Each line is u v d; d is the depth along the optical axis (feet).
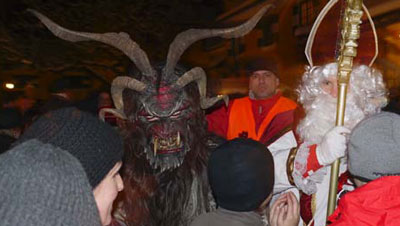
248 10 28.53
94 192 3.85
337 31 7.32
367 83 7.12
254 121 11.06
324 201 7.20
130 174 7.18
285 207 6.34
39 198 2.60
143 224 7.18
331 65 7.07
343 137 6.35
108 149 3.89
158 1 27.99
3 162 2.74
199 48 29.32
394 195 4.57
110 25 27.61
